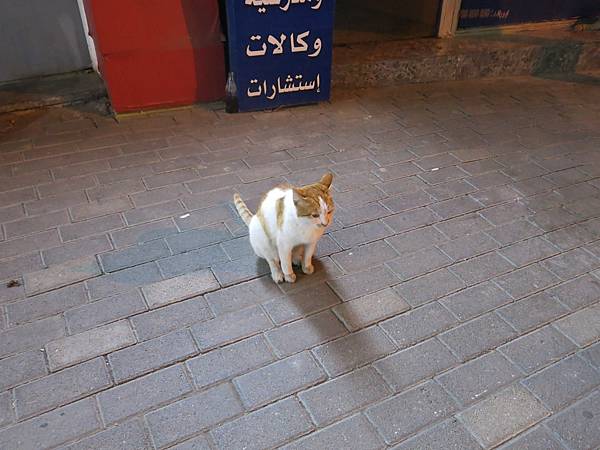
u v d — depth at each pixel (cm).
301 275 300
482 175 407
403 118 500
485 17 646
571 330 268
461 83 591
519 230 344
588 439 216
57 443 211
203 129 467
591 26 678
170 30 454
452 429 219
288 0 449
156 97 484
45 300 278
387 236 334
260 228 278
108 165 407
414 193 380
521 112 521
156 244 321
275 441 213
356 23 678
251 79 479
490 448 212
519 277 303
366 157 428
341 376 241
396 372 244
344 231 338
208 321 268
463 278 301
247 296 284
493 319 274
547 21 677
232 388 234
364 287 293
